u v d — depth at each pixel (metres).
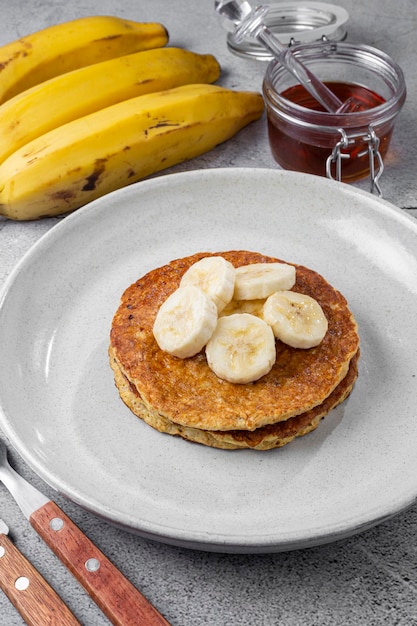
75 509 0.56
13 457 0.58
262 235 0.66
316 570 0.54
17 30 0.84
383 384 0.58
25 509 0.55
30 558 0.55
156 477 0.55
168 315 0.57
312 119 0.67
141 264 0.65
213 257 0.59
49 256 0.63
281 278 0.58
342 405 0.58
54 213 0.70
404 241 0.64
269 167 0.73
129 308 0.60
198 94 0.71
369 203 0.65
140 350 0.58
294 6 0.83
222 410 0.55
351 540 0.55
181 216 0.67
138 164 0.70
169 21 0.86
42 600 0.52
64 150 0.67
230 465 0.56
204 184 0.67
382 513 0.51
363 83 0.74
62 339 0.61
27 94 0.71
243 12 0.71
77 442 0.57
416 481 0.53
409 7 0.87
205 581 0.54
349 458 0.56
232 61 0.82
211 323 0.56
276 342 0.58
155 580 0.54
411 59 0.82
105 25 0.77
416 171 0.73
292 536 0.51
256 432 0.56
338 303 0.60
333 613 0.53
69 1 0.89
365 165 0.71
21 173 0.66
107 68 0.73
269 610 0.53
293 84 0.73
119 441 0.57
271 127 0.71
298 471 0.55
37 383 0.59
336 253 0.65
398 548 0.54
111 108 0.70
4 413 0.56
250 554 0.54
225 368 0.56
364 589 0.53
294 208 0.66
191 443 0.57
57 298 0.63
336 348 0.58
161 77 0.74
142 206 0.66
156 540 0.53
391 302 0.62
